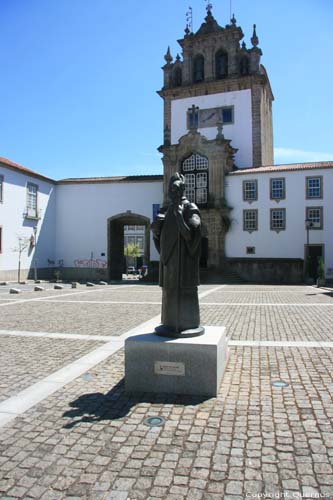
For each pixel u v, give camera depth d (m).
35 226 41.34
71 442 4.43
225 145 39.75
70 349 8.80
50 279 43.09
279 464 3.93
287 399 5.64
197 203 40.94
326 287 29.05
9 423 4.93
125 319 13.14
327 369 7.07
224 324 11.85
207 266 38.91
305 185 37.09
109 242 43.62
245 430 4.68
